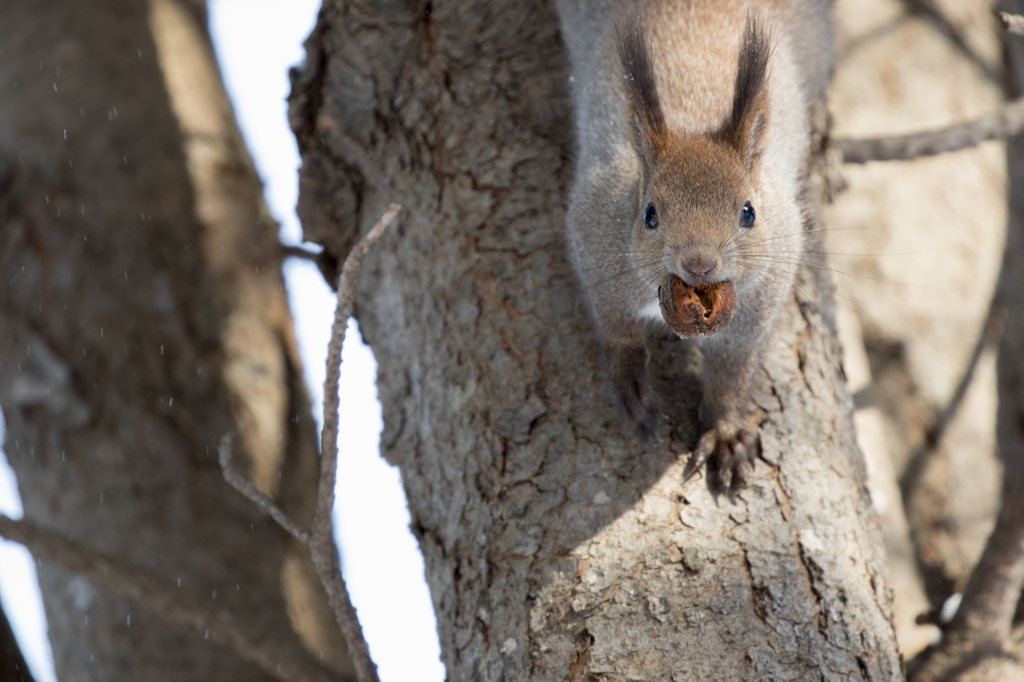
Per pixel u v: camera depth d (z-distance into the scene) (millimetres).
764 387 7297
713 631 6211
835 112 12219
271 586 10055
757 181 7410
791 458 6988
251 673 9500
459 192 7938
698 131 7707
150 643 9594
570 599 6367
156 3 12281
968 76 12758
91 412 10305
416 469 7570
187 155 11609
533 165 8055
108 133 11391
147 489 10133
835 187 9547
